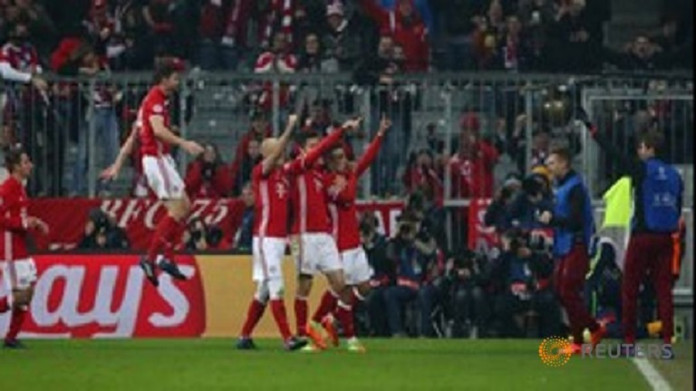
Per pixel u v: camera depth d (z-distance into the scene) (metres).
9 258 60.72
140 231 73.44
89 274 69.31
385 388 45.06
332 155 59.78
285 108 74.00
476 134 73.94
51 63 82.12
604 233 67.44
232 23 85.31
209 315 69.44
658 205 55.59
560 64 83.44
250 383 46.47
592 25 83.81
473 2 90.19
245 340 60.56
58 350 59.97
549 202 70.50
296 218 59.34
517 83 73.81
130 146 61.44
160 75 60.66
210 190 73.50
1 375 48.97
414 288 70.38
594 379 47.72
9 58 78.06
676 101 72.69
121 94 74.25
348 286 59.62
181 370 50.66
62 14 85.00
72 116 74.19
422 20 86.19
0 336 68.75
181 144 60.47
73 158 74.25
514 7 85.06
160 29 83.75
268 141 58.53
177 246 72.50
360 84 73.94
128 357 56.00
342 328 64.31
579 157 73.50
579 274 56.75
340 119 74.06
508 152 74.12
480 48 84.38
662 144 56.06
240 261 69.62
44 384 46.19
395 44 84.19
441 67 84.69
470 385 45.88
